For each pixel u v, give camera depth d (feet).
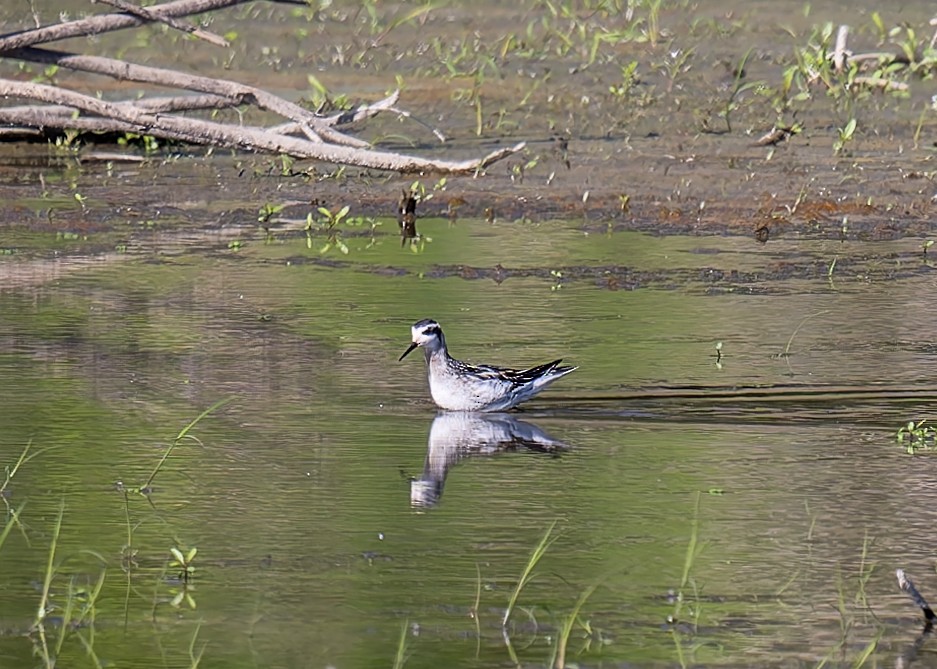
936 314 55.01
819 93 97.76
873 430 42.32
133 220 71.26
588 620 30.42
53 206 73.46
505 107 94.84
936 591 31.60
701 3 129.59
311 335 52.44
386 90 98.37
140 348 50.49
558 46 111.34
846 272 61.72
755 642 29.50
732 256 64.49
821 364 48.75
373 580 32.19
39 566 33.04
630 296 57.98
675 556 33.45
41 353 49.80
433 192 76.23
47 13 113.91
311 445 40.96
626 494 37.14
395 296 57.93
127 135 84.28
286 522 35.32
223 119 91.15
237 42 114.32
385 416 43.80
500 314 55.31
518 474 38.68
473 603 31.17
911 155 82.58
